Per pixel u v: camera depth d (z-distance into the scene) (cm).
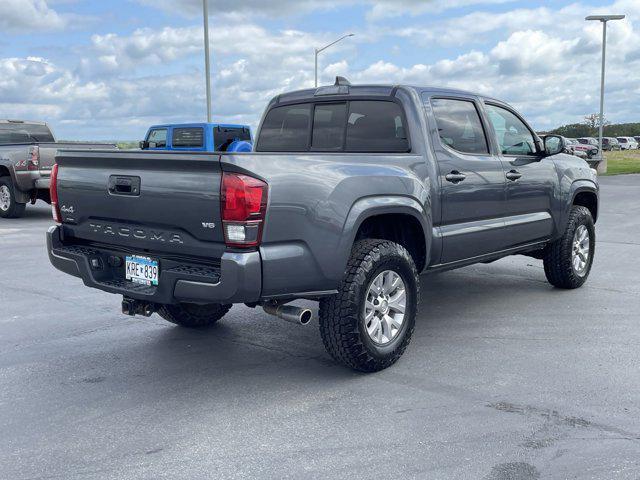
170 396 404
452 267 530
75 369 455
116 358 479
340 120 531
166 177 389
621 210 1540
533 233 611
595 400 389
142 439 344
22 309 626
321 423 361
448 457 319
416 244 489
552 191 630
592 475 300
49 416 375
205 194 371
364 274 418
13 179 1395
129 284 425
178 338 530
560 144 607
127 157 407
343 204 407
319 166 402
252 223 364
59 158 462
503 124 589
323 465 312
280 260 378
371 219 458
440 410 376
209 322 557
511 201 573
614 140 6962
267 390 412
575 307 615
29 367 460
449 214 504
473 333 532
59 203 468
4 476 306
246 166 364
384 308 441
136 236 417
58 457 325
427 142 489
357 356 422
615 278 752
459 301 643
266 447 333
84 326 566
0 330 554
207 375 441
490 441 335
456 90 539
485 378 428
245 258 363
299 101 561
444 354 479
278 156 384
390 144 499
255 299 374
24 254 947
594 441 334
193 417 372
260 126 593
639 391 403
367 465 312
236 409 382
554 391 404
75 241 471
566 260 665
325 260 398
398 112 496
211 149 1697
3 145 1427
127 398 402
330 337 420
